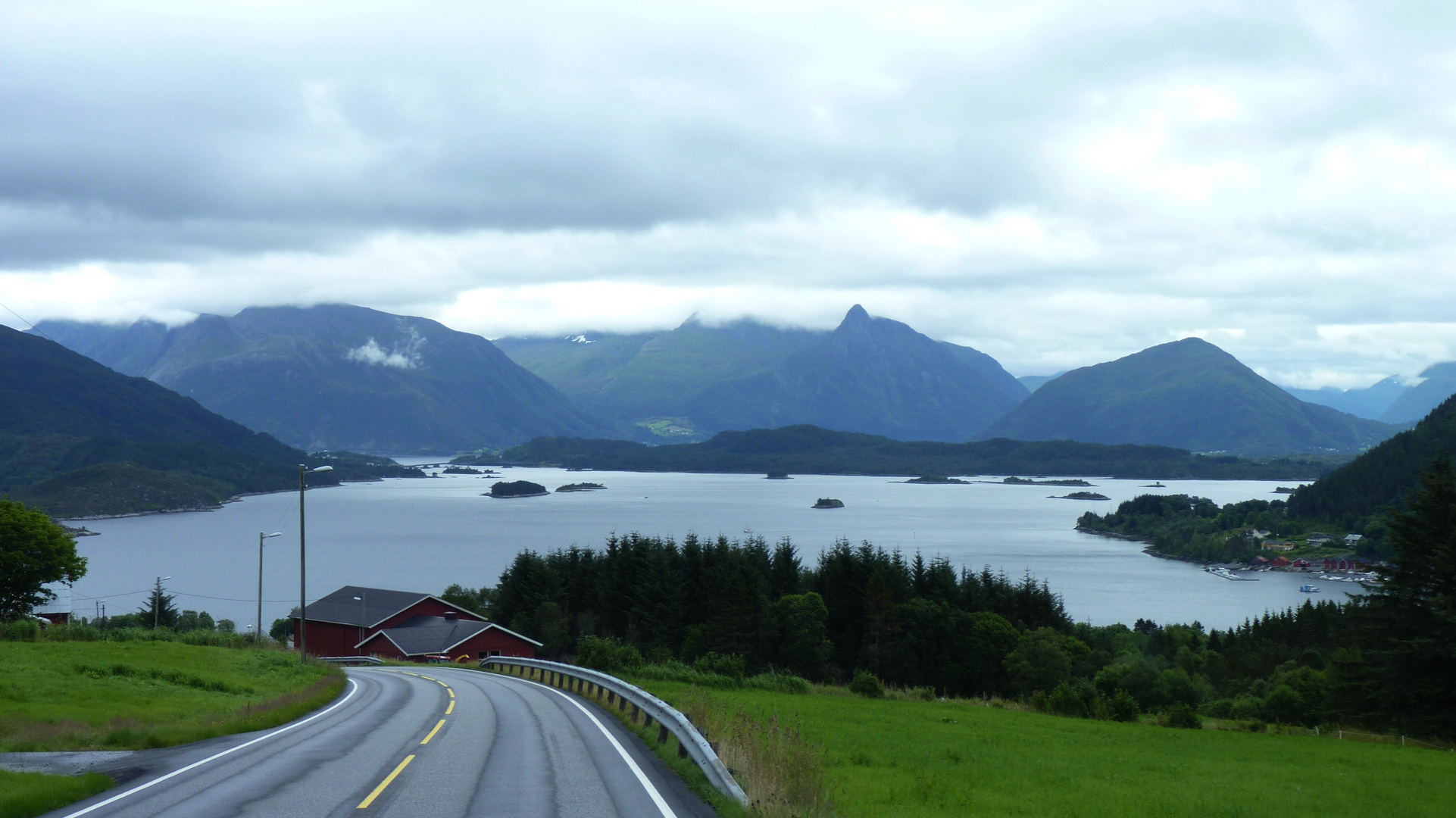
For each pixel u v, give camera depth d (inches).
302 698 1205.1
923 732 1316.4
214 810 532.7
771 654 3444.9
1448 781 1058.7
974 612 3772.1
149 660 1627.7
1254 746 1407.5
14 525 2620.6
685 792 585.0
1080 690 2139.5
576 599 4239.7
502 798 566.9
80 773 643.5
